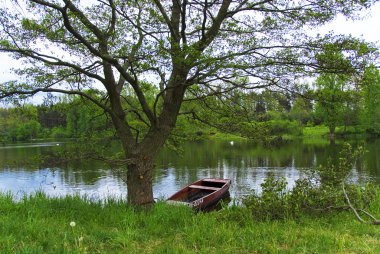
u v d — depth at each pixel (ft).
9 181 65.31
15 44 22.95
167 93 26.81
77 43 24.64
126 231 18.33
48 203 25.46
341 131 176.86
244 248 16.44
